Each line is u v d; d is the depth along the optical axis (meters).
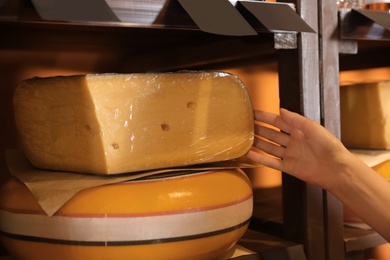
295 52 0.92
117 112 0.70
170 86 0.75
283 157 0.93
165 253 0.70
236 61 1.08
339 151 0.87
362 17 0.97
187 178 0.74
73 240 0.69
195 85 0.77
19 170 0.83
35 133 0.80
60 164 0.78
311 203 0.93
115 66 1.22
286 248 0.91
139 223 0.68
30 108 0.79
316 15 0.92
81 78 0.69
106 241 0.68
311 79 0.92
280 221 1.04
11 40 1.04
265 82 1.37
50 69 1.12
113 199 0.69
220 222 0.74
